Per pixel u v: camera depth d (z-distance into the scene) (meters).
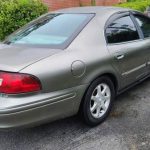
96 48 4.00
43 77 3.36
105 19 4.35
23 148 3.69
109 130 4.03
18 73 3.28
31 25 4.56
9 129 3.32
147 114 4.46
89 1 13.94
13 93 3.27
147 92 5.31
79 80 3.69
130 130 4.00
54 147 3.68
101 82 4.09
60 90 3.53
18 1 7.89
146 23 5.29
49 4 12.20
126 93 5.26
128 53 4.49
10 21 7.73
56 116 3.58
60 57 3.57
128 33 4.69
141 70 4.96
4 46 4.04
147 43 5.01
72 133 3.99
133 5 10.94
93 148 3.62
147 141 3.73
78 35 3.95
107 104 4.28
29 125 3.38
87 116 3.96
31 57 3.50
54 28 4.20
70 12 4.55
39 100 3.36
